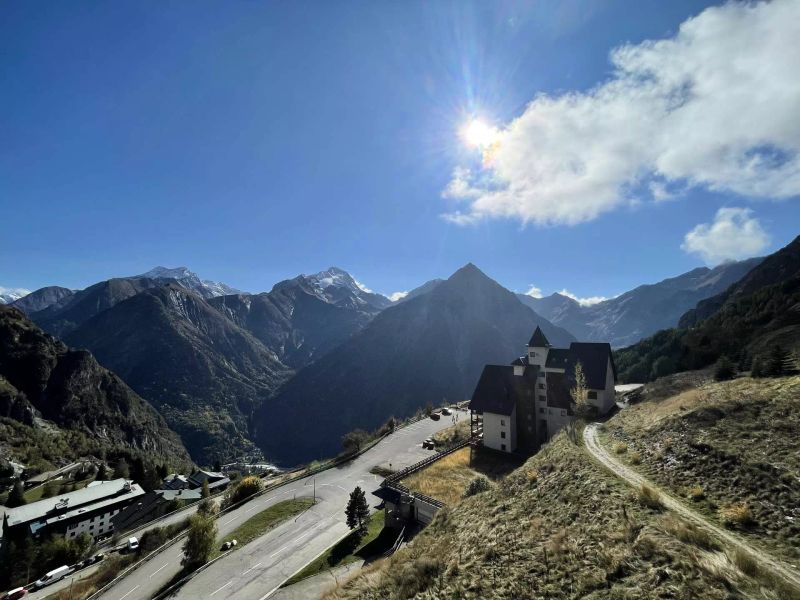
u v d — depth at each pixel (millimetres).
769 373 38656
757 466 20812
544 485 24844
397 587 18641
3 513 106375
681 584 12531
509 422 63500
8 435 165000
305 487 66000
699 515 18438
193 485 131250
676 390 55250
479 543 19938
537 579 15352
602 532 16984
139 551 57188
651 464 25719
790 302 94812
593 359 62656
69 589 49781
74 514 101875
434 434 88312
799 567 13828
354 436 90438
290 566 42000
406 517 45531
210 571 42062
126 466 149750
